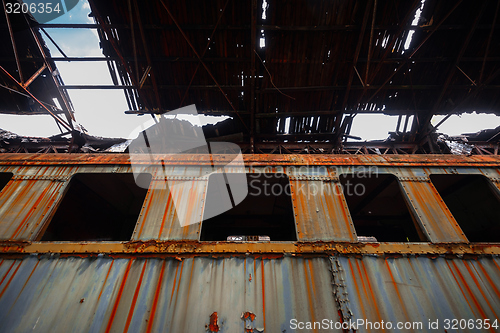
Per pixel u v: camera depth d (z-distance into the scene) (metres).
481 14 6.48
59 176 5.30
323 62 7.55
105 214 8.14
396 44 7.32
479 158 5.76
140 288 3.79
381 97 8.48
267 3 6.58
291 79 7.88
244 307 3.62
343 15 6.66
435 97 8.45
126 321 3.47
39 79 7.86
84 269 3.97
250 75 7.79
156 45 7.26
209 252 4.21
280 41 7.11
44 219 4.54
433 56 7.64
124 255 4.15
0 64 7.48
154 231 4.48
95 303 3.63
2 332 3.33
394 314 3.58
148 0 6.47
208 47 7.30
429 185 5.25
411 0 6.50
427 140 8.77
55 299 3.65
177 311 3.57
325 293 3.78
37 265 3.99
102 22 6.49
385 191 7.34
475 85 7.58
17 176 5.22
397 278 3.95
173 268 4.02
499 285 3.87
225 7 6.38
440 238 4.45
